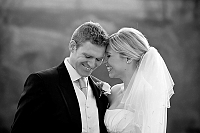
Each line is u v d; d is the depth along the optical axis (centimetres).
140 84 237
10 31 1108
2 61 1080
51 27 1145
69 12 1161
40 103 212
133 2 1149
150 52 244
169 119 1066
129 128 238
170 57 1098
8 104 1058
